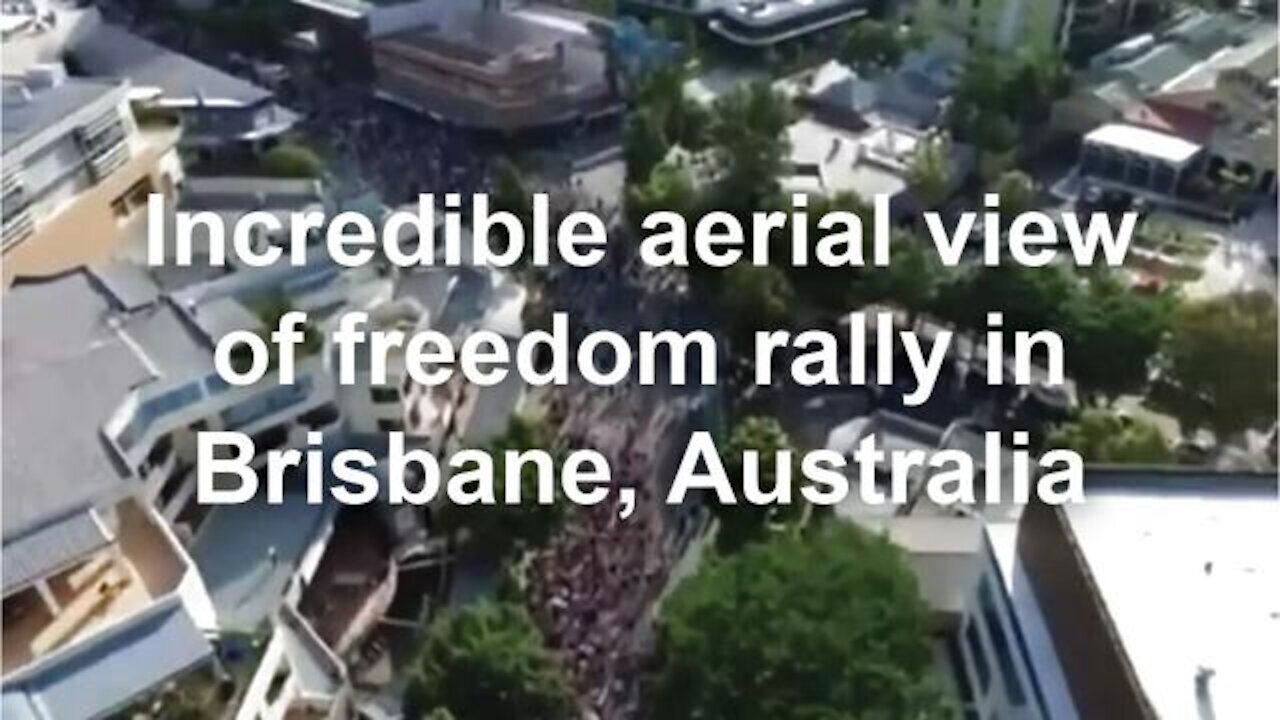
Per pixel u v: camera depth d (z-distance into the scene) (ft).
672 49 520.83
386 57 505.25
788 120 457.68
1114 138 461.78
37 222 323.16
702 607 224.94
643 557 286.05
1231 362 316.19
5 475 223.30
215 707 201.77
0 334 265.34
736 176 399.65
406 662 266.98
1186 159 447.42
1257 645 190.80
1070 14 544.21
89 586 214.07
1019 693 220.43
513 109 481.87
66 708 189.78
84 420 239.09
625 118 499.51
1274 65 471.21
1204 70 502.79
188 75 453.17
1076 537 211.20
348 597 269.03
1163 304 335.06
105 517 224.94
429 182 453.58
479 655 227.81
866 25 542.16
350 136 483.10
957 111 486.79
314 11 526.57
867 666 210.59
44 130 322.55
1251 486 226.58
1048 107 495.82
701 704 212.64
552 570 279.69
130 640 199.72
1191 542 212.64
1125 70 506.48
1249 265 418.10
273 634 223.10
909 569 239.91
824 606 220.64
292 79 521.65
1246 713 179.01
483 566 281.13
